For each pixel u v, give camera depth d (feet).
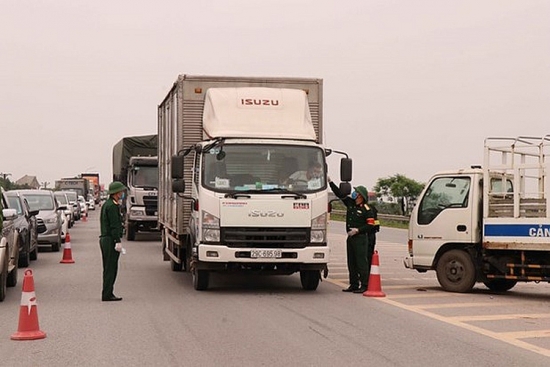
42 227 90.89
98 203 318.04
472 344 35.04
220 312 44.45
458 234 53.72
